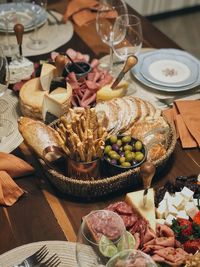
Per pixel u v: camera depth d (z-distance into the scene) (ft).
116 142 4.23
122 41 5.56
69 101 4.71
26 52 6.07
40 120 4.79
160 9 13.19
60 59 4.88
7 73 4.60
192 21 13.39
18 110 5.03
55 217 3.91
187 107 4.96
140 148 4.17
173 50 5.99
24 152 4.55
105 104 4.65
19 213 3.94
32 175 4.31
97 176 4.05
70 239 3.72
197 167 4.45
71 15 6.89
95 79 5.22
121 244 3.13
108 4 6.27
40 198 4.08
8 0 7.67
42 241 3.63
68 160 3.97
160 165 4.22
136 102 4.72
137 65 5.69
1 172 4.12
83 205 4.01
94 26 6.73
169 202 3.89
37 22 6.52
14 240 3.71
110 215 3.21
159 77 5.52
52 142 4.20
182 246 3.53
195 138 4.65
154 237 3.49
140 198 3.84
